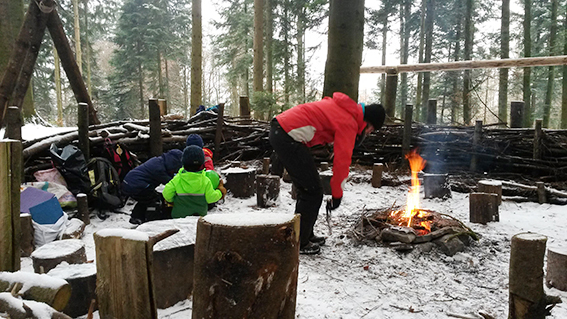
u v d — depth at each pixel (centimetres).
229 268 147
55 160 417
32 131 903
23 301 162
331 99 306
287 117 297
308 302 237
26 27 509
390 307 234
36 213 329
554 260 263
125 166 490
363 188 592
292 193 521
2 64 888
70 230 342
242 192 528
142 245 165
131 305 171
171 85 3225
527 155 639
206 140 694
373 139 719
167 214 389
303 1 1908
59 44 552
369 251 330
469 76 1728
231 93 3206
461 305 237
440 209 478
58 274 215
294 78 2077
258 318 150
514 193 530
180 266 230
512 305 185
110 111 2609
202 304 154
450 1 2022
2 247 206
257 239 146
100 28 2427
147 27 2309
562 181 586
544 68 1964
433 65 771
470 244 345
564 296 251
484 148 643
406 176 646
